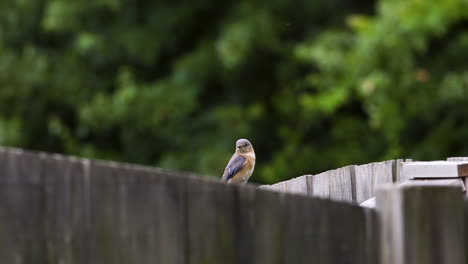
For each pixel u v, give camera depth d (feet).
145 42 63.93
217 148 60.85
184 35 67.46
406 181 18.20
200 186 11.35
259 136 65.05
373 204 17.42
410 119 57.88
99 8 63.46
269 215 11.64
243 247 11.50
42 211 10.76
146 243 11.10
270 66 65.46
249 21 60.34
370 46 54.80
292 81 64.59
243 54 59.06
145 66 67.31
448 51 59.52
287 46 63.87
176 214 11.22
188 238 11.27
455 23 58.95
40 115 67.26
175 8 65.21
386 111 55.01
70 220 10.85
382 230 11.94
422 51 56.80
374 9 65.31
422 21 53.93
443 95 55.72
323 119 64.44
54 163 10.82
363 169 20.81
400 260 11.73
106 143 68.23
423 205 11.82
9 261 10.62
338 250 11.88
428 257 11.78
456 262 11.87
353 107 64.59
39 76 63.93
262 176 63.46
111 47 64.13
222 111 62.59
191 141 62.75
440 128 58.54
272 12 62.69
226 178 31.71
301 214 11.78
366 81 53.98
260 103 65.46
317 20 65.51
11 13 66.28
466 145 58.44
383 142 61.05
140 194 11.09
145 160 64.85
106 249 10.96
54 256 10.78
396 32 54.54
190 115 64.03
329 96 56.34
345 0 66.18
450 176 17.71
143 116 60.85
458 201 11.93
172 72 66.18
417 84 55.83
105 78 65.98
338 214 11.90
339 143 63.10
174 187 11.23
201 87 63.41
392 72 55.31
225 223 11.43
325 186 21.13
